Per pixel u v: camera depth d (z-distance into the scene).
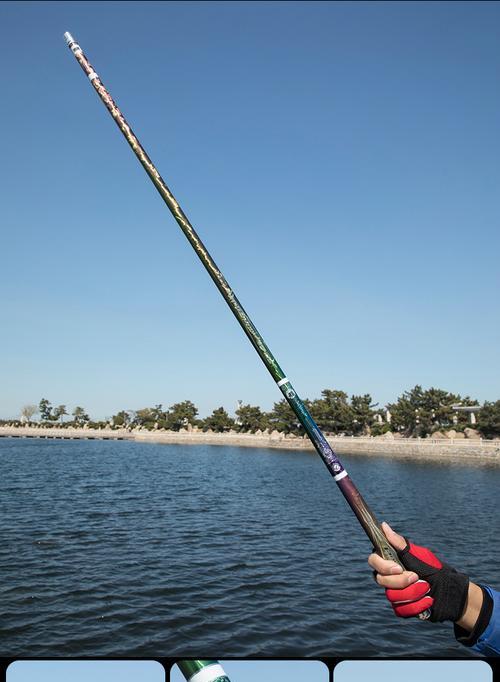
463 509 38.75
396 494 47.03
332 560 22.73
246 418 152.00
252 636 14.31
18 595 17.31
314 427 2.63
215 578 19.75
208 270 2.73
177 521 31.97
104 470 68.19
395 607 2.43
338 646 13.66
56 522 30.67
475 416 106.81
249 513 35.59
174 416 176.12
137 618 15.50
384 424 115.00
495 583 19.83
